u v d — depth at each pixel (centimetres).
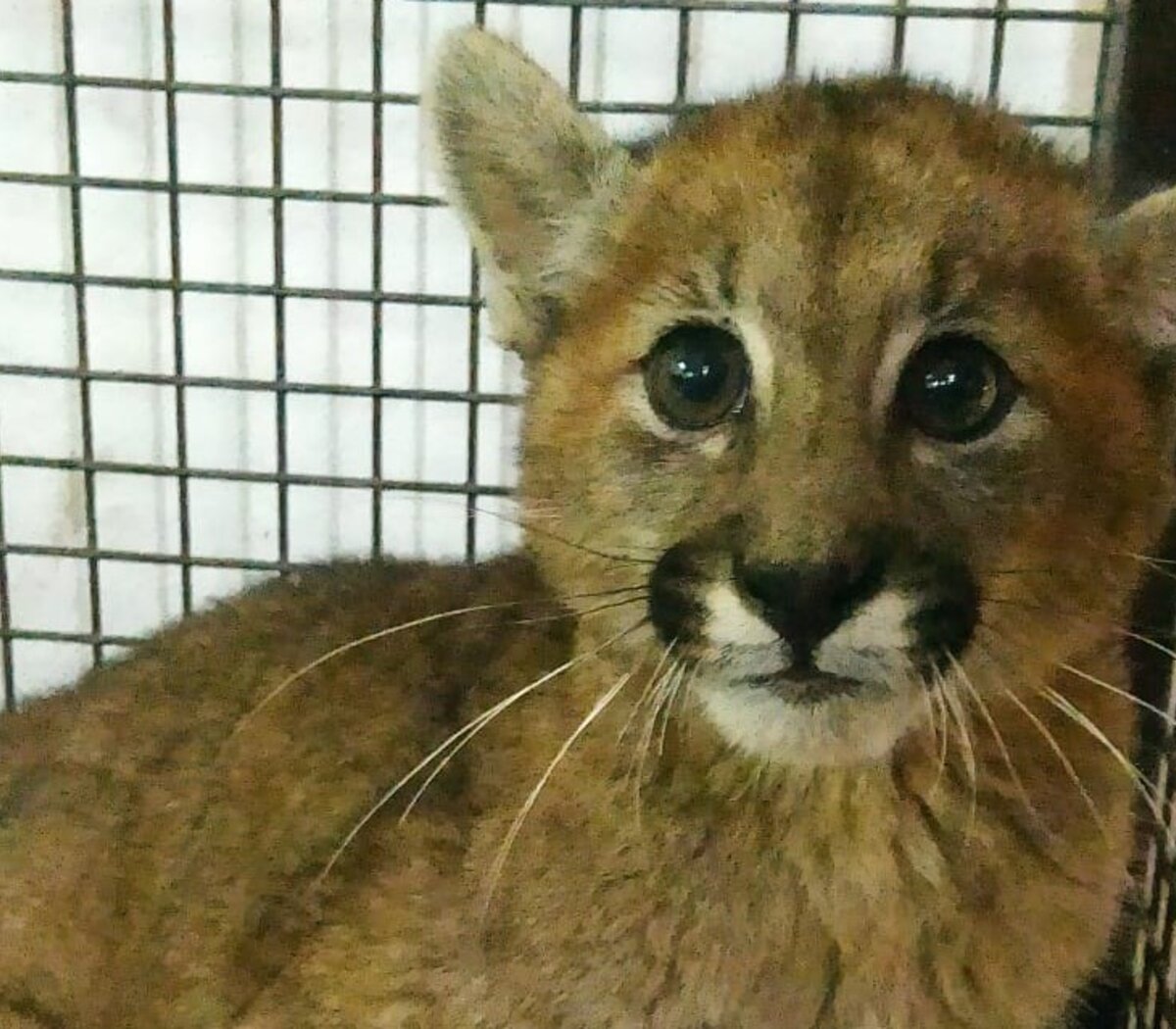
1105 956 54
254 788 54
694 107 56
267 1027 51
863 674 46
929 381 46
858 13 60
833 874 48
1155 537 50
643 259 49
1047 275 47
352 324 67
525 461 51
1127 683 52
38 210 67
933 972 49
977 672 47
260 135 66
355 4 64
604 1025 49
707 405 47
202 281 67
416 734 53
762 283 46
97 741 56
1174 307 49
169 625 60
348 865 52
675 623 47
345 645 54
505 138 52
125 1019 54
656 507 48
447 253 66
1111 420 48
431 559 64
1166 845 58
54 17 65
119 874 54
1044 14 60
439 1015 50
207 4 65
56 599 71
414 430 68
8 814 56
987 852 49
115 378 66
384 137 66
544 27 64
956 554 46
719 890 49
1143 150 58
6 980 54
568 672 50
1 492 70
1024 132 50
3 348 68
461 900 50
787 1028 49
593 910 49
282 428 66
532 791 50
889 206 46
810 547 44
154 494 70
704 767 49
